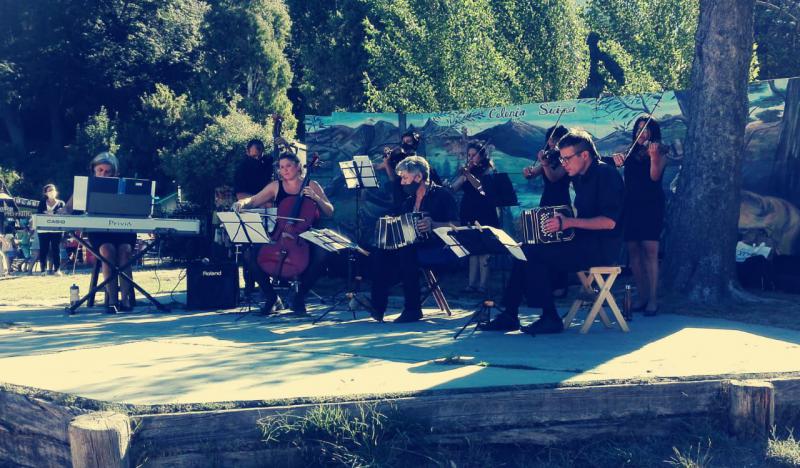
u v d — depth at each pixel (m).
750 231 9.51
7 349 5.48
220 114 35.22
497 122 11.05
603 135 10.33
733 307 7.33
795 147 9.21
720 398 4.19
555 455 3.99
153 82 45.06
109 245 7.78
